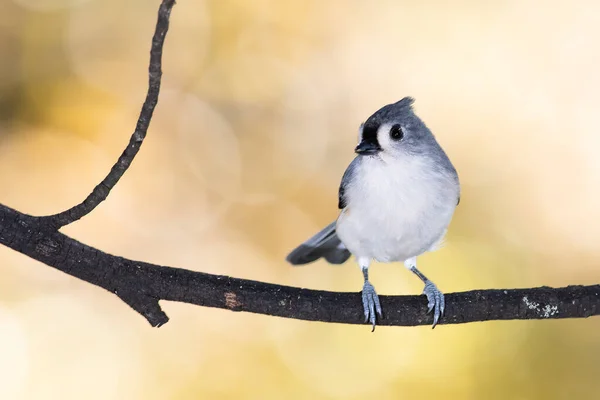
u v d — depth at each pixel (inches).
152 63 133.6
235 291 135.8
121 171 134.5
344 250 141.0
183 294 135.6
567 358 141.1
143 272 135.5
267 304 135.9
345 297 136.3
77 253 135.2
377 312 136.3
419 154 137.7
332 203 145.5
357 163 138.2
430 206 137.7
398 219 137.7
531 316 136.3
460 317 136.3
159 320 135.8
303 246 140.3
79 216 135.0
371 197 137.7
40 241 135.0
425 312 136.3
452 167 138.3
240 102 146.3
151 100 133.9
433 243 138.5
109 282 135.4
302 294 136.0
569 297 136.3
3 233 134.9
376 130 137.6
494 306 136.3
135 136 134.3
